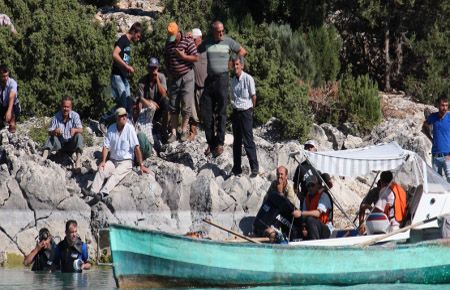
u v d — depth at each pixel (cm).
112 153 7138
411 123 9306
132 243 5356
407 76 10400
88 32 8706
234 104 7312
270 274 5597
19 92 8469
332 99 9369
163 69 8856
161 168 7262
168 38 7838
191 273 5453
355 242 6019
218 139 7544
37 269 6469
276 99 8900
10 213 6869
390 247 5834
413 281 5909
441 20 10412
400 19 10300
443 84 10219
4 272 6356
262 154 8019
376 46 10562
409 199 6303
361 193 8150
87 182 7188
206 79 7462
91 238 6925
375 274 5812
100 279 6038
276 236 6031
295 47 9638
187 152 7650
